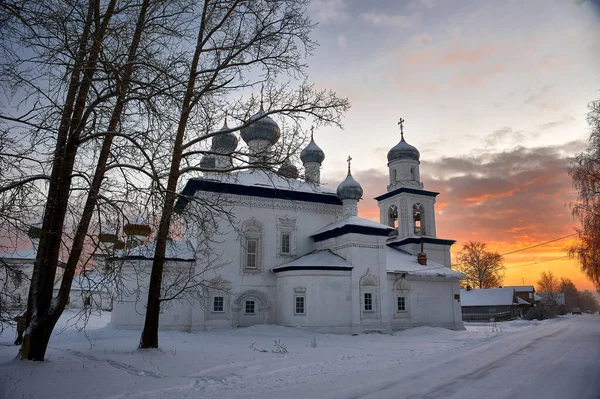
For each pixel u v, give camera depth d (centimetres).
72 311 4094
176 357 1474
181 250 2928
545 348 1909
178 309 2761
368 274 2984
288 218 3231
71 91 1218
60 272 4409
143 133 1148
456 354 1728
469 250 7875
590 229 2617
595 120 2581
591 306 16900
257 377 1220
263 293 3008
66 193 1231
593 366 1365
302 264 2886
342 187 3406
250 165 1562
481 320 6506
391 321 3309
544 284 13925
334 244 3133
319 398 927
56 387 975
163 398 941
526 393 965
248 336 2533
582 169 2602
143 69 1175
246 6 1526
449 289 3678
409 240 4175
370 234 3059
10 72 997
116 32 1116
